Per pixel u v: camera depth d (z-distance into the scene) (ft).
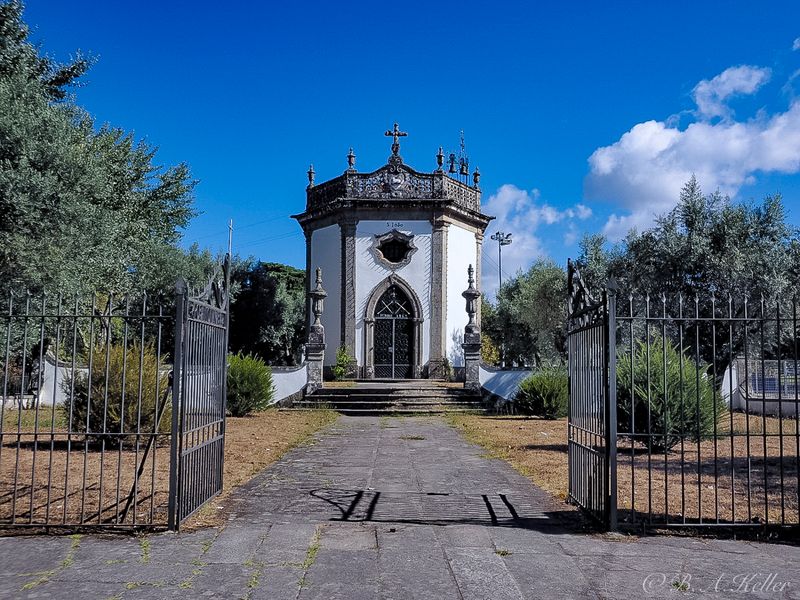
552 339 103.71
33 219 42.04
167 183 87.86
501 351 115.44
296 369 65.77
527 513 21.66
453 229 84.94
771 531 19.22
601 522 19.69
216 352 23.97
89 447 35.01
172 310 96.07
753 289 64.54
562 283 100.63
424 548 17.37
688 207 71.10
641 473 28.94
